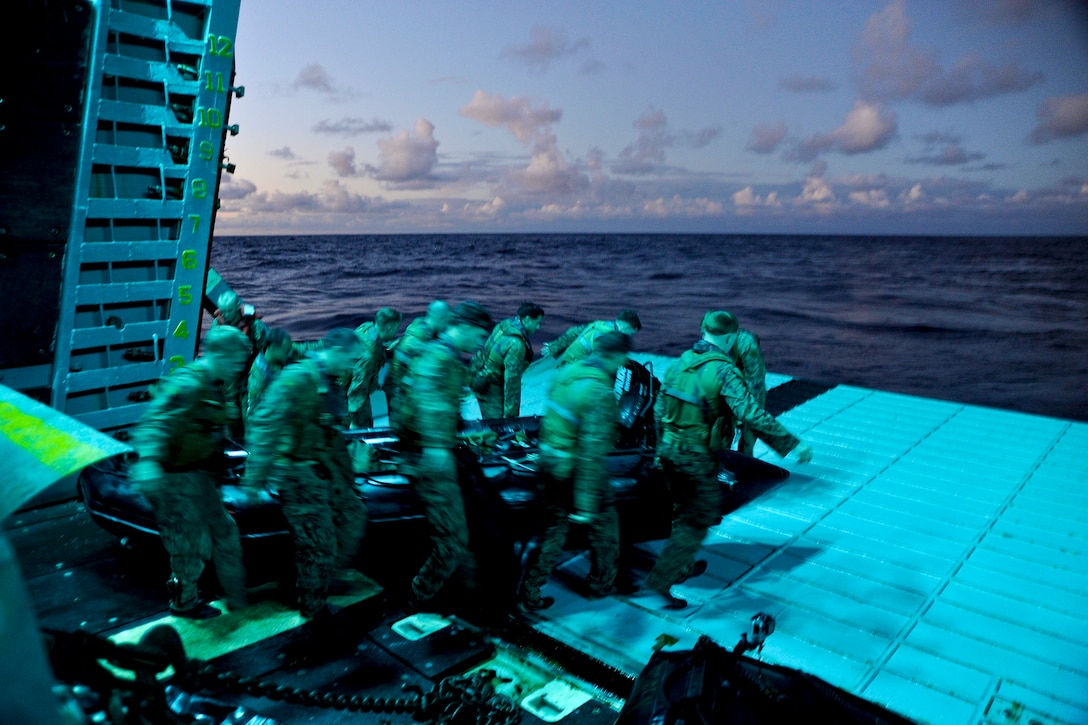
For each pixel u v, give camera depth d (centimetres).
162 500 380
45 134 479
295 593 443
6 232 481
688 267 9869
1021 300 6956
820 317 5588
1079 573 531
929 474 737
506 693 365
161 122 538
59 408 545
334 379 423
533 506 473
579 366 427
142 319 574
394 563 486
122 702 232
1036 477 730
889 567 532
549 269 9175
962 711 373
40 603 418
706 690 278
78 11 466
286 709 339
